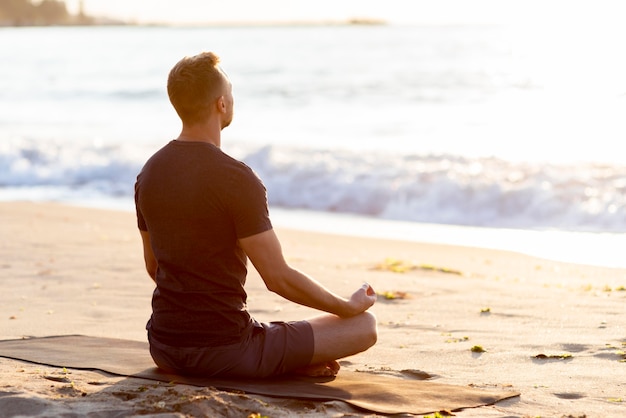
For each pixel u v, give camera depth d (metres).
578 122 16.14
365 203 12.11
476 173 12.21
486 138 16.41
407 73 30.41
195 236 3.20
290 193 12.91
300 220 11.27
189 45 54.34
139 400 3.00
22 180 15.16
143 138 19.59
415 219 11.26
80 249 8.00
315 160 13.88
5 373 3.50
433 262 7.96
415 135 17.78
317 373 3.54
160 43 57.84
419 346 4.37
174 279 3.28
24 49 53.69
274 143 16.78
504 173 12.16
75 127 22.06
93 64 41.53
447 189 11.58
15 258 7.47
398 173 12.55
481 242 9.45
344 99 25.02
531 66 27.02
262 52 43.44
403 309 5.41
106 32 93.00
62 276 6.59
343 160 13.87
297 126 20.20
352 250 8.62
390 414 3.01
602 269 7.47
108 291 5.97
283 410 2.98
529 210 10.90
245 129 19.89
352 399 3.20
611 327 4.73
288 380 3.44
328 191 12.52
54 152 16.28
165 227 3.22
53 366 3.67
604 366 3.86
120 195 13.59
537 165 12.61
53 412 2.83
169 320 3.32
